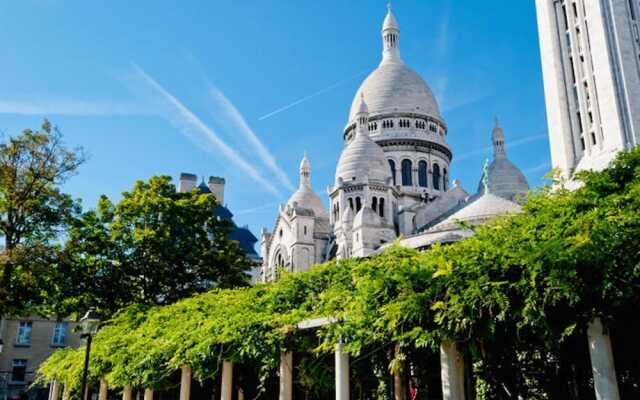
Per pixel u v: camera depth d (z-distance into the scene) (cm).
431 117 11731
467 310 1223
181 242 4206
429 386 1845
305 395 2258
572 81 7131
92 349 2830
